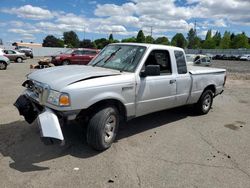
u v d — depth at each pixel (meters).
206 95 6.98
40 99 4.08
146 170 3.87
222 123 6.54
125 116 4.73
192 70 6.43
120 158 4.19
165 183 3.55
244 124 6.56
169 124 6.16
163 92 5.36
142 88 4.86
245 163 4.30
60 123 4.12
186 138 5.30
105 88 4.20
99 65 5.34
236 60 55.53
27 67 21.12
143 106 4.99
